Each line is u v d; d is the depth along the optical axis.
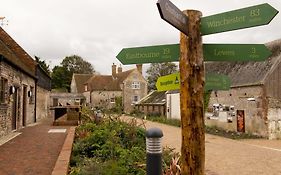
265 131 20.14
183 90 3.44
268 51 3.65
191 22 3.44
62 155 7.83
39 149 10.59
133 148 8.80
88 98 56.72
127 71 57.34
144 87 54.88
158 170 3.14
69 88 77.19
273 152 14.18
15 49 23.70
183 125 3.42
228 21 3.41
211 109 25.81
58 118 22.53
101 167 6.77
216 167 10.76
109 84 57.00
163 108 37.97
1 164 8.30
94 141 9.81
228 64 26.75
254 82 21.09
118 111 19.03
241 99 22.39
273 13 3.19
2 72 13.40
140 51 3.80
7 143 11.98
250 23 3.31
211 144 16.75
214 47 3.60
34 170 7.66
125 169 6.72
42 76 29.05
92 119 16.62
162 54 3.71
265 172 10.04
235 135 21.08
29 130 16.92
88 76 66.62
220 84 3.77
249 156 12.98
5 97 14.23
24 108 20.19
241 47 3.63
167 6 3.03
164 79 3.94
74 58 81.75
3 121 13.68
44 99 31.02
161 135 3.18
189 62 3.42
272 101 20.44
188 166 3.37
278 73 20.80
